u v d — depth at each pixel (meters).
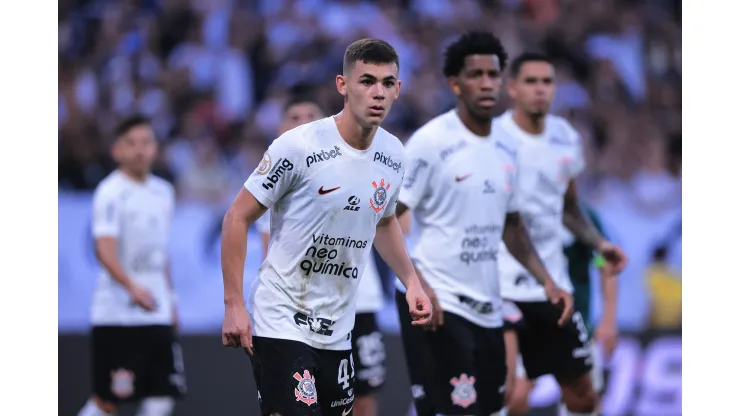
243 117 44.50
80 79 44.53
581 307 24.77
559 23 50.25
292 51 46.84
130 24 46.78
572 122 45.28
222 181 39.75
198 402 31.03
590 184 39.53
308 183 15.19
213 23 47.38
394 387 30.89
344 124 15.39
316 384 15.77
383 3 49.84
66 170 39.44
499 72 19.55
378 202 15.71
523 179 22.38
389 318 31.45
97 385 26.89
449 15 49.94
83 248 32.47
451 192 19.33
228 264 14.98
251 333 14.86
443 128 19.58
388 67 14.95
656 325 33.38
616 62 49.34
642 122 46.78
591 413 22.44
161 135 42.62
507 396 22.47
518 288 22.16
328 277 15.65
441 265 19.41
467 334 19.28
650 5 51.44
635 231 34.34
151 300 25.91
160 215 27.88
